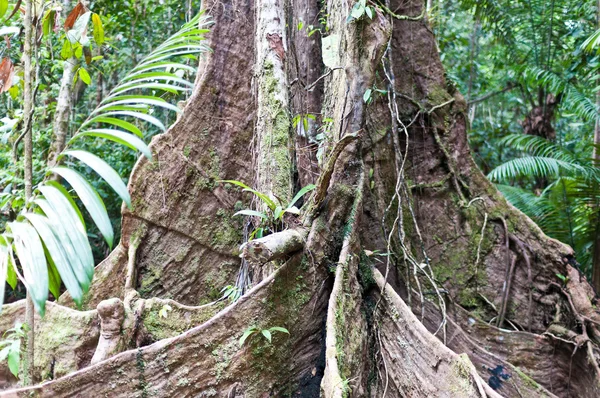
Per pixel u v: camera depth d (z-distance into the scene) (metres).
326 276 4.23
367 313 4.32
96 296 5.33
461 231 5.80
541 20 9.17
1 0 3.06
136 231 5.45
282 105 4.86
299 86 5.77
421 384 3.73
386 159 5.52
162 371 3.50
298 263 4.07
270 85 4.91
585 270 7.35
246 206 5.82
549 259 5.63
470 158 6.00
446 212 5.82
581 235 7.18
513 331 5.32
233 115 5.96
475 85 11.85
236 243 5.75
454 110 6.00
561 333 5.21
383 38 4.64
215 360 3.64
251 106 5.99
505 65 11.02
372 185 5.33
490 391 3.27
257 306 3.83
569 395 5.11
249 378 3.74
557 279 5.58
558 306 5.50
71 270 1.88
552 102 9.63
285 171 4.71
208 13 6.04
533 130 9.82
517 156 11.67
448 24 11.98
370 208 5.27
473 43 11.75
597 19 8.22
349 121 4.63
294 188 5.17
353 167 4.61
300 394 3.95
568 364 5.13
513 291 5.69
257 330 3.79
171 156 5.64
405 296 5.32
